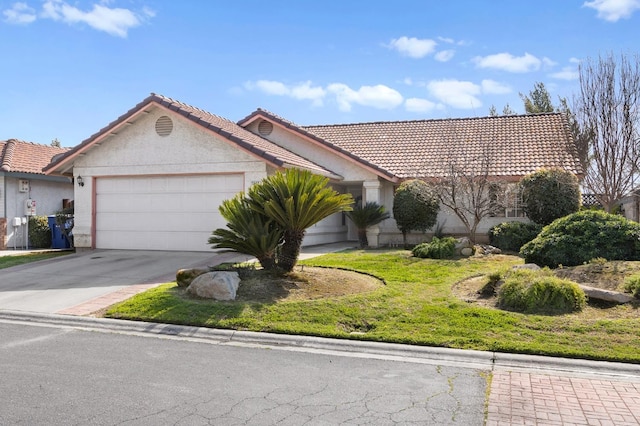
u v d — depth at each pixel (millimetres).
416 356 7027
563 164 18203
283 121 20312
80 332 8258
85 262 14500
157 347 7387
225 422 4766
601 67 21172
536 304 8547
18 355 6895
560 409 5133
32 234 21578
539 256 11648
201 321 8422
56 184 23812
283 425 4715
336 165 19609
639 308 8344
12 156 22328
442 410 5082
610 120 20500
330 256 14555
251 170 15438
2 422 4715
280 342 7691
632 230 11148
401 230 18156
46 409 5027
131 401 5254
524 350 6879
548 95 34281
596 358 6609
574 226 11625
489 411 5070
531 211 16844
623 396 5492
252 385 5785
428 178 18141
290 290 9836
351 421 4812
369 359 6887
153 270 13062
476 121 23453
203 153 15906
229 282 9547
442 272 11820
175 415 4910
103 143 16922
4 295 10656
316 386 5766
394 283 10672
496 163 18828
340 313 8633
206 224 16016
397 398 5406
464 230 18891
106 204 17062
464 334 7559
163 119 16344
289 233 10750
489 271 11883
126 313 8906
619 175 20453
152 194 16578
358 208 18328
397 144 21891
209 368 6410
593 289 8844
